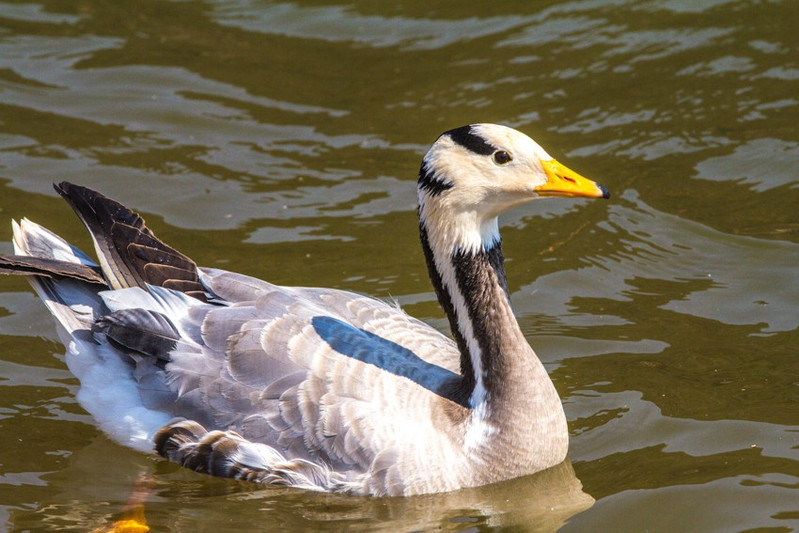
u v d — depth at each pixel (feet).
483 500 38.78
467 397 39.96
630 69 67.21
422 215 40.06
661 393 43.73
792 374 44.32
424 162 39.47
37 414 43.73
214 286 42.98
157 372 41.14
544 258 53.26
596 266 52.47
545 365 45.85
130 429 41.32
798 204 55.93
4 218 54.95
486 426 39.45
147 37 71.92
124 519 38.27
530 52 69.51
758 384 43.88
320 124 63.72
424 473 38.75
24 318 49.37
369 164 60.18
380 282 51.16
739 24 70.95
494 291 39.40
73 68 68.03
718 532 36.17
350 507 38.63
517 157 38.32
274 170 59.82
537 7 74.79
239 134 62.75
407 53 70.13
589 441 41.45
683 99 64.23
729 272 51.49
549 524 37.29
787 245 53.06
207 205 56.90
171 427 40.45
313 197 57.67
